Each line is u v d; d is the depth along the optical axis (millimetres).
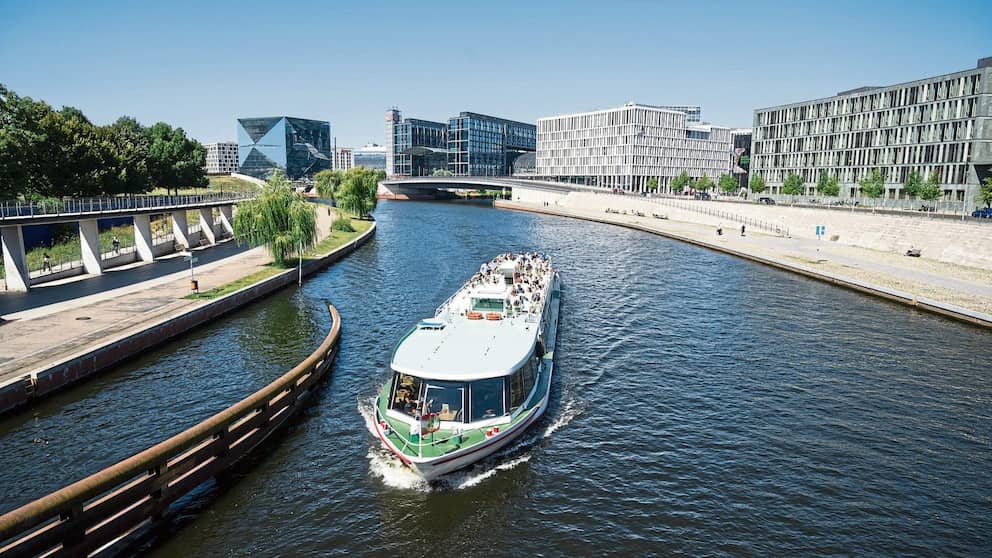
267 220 54031
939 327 39031
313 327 38156
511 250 77062
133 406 25391
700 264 66500
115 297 41031
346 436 23234
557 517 18141
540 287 38938
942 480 20438
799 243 81875
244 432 21578
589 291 50906
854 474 20734
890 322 40281
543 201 171625
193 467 19000
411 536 17234
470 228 108375
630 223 113875
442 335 25234
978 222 65812
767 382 29219
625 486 19828
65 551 15188
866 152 120875
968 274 55188
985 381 29359
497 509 18531
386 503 18859
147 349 32812
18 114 65125
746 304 45781
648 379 29500
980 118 96312
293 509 18500
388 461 21344
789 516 18281
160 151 98625
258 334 36469
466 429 20422
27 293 42281
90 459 20953
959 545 17062
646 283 54719
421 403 20688
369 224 103500
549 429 23891
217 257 62094
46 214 46938
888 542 17141
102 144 74500
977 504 19078
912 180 99062
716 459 21672
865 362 32125
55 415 24344
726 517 18203
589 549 16688
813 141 135500
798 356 33125
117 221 70312
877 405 26516
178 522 17766
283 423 24234
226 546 16750
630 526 17719
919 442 23125
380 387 28078
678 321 40531
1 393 23812
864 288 50156
